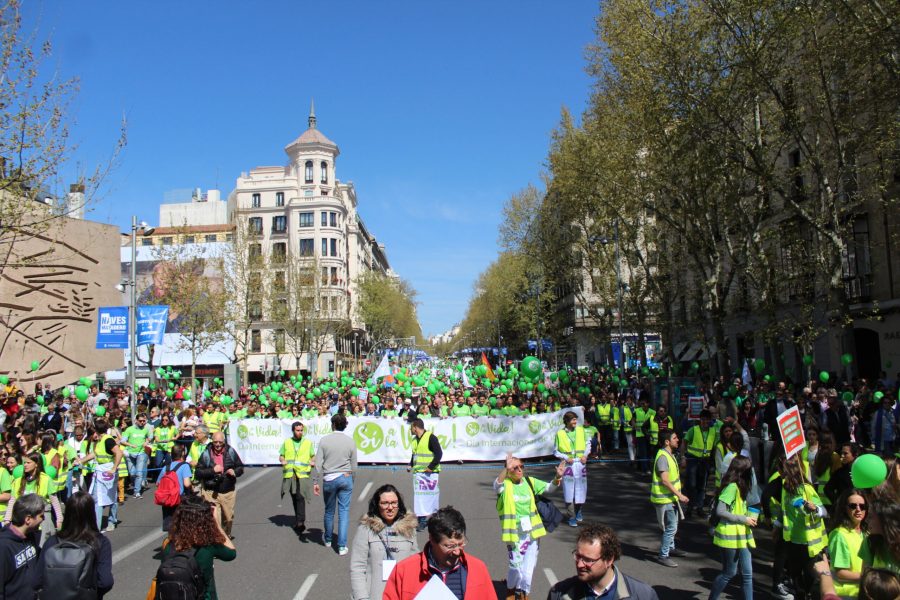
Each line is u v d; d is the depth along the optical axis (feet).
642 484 50.03
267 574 28.14
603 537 12.58
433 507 34.27
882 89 54.85
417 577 13.37
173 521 16.46
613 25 68.44
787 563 23.08
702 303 104.01
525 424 61.41
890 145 57.31
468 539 33.22
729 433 33.01
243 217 206.90
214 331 145.59
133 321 72.43
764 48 58.23
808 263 74.64
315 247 251.19
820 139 70.95
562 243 136.46
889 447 49.21
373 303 277.03
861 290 88.17
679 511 29.27
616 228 106.83
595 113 88.69
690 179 74.02
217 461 31.04
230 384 151.33
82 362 102.47
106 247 108.47
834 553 17.49
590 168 88.33
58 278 99.81
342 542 31.42
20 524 17.62
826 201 64.44
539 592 25.22
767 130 66.64
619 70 72.59
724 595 24.50
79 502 17.06
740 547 22.34
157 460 55.88
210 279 161.48
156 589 15.29
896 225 79.20
